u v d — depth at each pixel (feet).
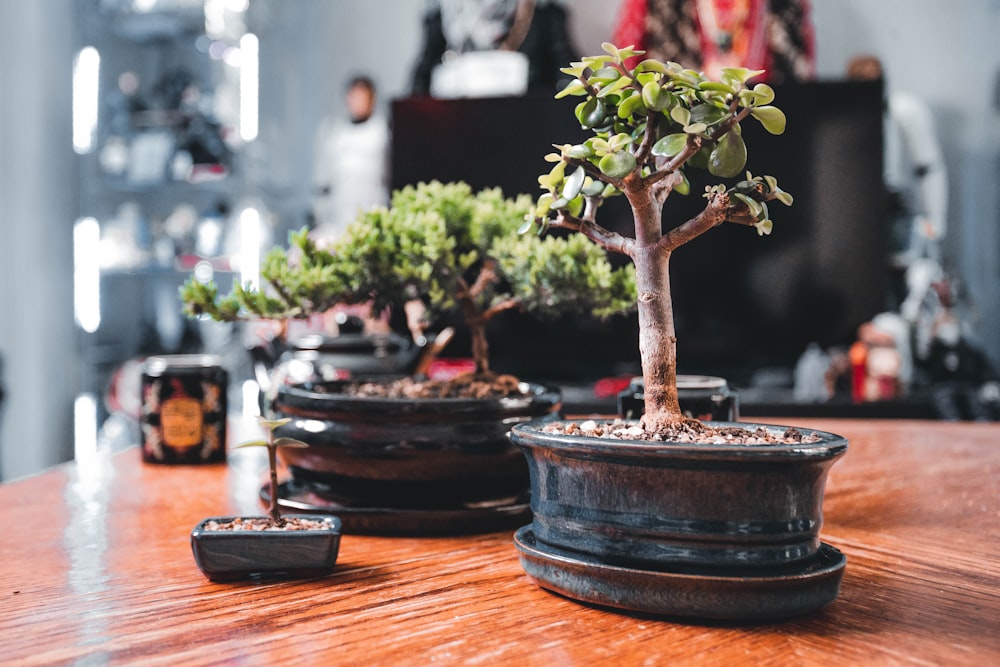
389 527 2.42
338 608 1.76
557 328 9.09
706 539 1.61
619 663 1.44
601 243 1.98
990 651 1.51
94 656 1.48
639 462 1.63
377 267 2.54
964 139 10.93
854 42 11.16
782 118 1.69
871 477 3.40
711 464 1.59
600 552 1.70
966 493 3.08
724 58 10.12
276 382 3.82
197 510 2.83
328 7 12.48
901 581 1.98
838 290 9.06
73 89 10.02
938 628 1.64
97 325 10.47
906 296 9.84
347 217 11.25
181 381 3.70
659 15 10.26
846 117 8.93
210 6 10.33
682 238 1.80
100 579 2.00
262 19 11.60
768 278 9.14
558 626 1.64
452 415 2.37
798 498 1.65
